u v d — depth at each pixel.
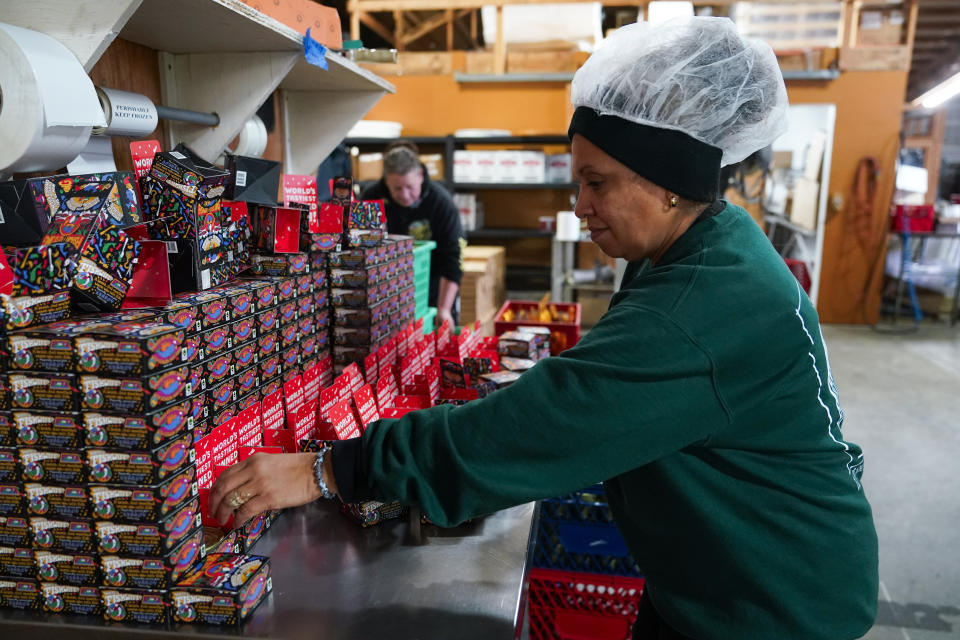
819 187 6.28
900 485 3.48
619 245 0.92
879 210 6.73
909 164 7.16
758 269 0.82
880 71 6.45
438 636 0.85
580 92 0.87
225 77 1.50
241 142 1.68
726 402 0.79
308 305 1.39
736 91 0.83
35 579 0.86
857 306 7.01
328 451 0.87
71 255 0.86
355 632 0.85
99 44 0.93
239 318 1.12
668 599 0.96
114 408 0.81
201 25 1.22
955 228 7.10
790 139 6.56
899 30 6.46
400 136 6.43
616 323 0.80
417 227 3.53
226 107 1.52
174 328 0.84
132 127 1.15
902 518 3.16
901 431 4.19
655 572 0.97
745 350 0.78
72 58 0.92
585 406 0.76
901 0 6.34
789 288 0.83
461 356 1.79
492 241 7.08
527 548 1.06
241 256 1.25
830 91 6.56
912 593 2.60
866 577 0.95
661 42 0.82
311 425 1.20
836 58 6.47
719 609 0.92
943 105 8.05
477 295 5.02
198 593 0.85
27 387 0.81
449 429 0.80
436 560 1.02
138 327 0.83
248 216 1.32
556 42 6.43
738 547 0.88
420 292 2.59
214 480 1.01
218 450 1.02
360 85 1.96
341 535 1.09
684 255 0.87
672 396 0.76
